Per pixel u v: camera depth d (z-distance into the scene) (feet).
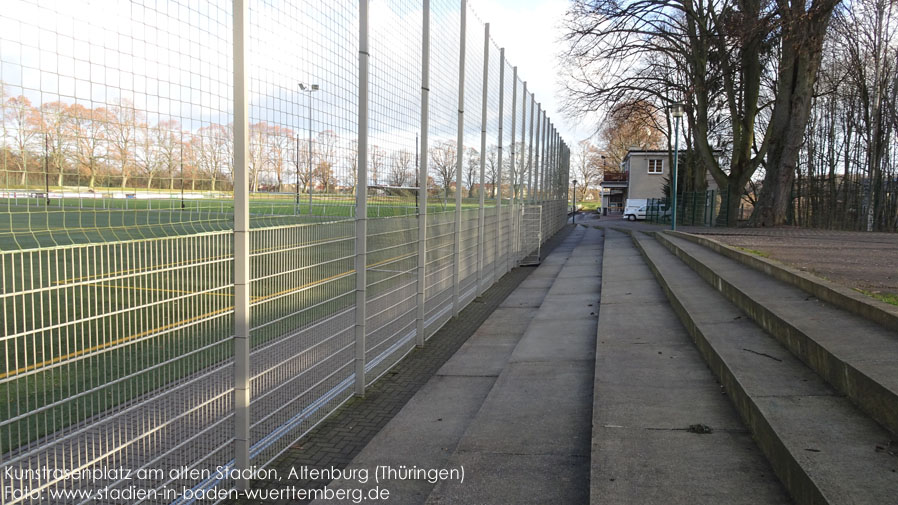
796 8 57.41
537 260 54.03
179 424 9.71
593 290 35.55
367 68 14.93
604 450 10.41
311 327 13.34
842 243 40.14
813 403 10.69
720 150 122.01
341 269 14.87
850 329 13.73
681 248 40.09
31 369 7.40
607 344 18.98
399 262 19.49
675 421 11.82
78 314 12.28
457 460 11.56
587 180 356.38
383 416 15.14
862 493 7.22
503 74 36.60
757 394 11.28
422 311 22.09
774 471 9.32
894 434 9.08
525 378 17.65
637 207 190.29
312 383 13.89
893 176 78.84
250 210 10.72
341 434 13.92
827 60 92.84
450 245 26.91
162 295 9.24
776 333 15.81
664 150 189.47
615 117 98.07
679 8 77.30
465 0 25.44
